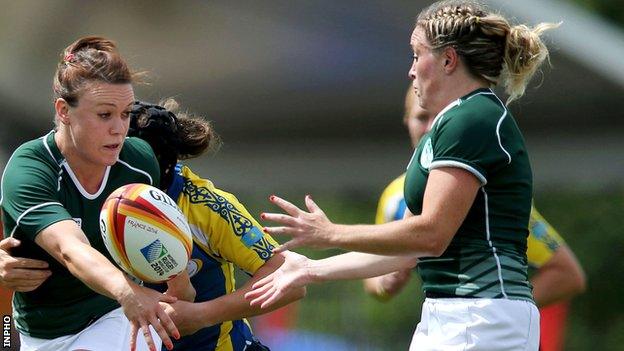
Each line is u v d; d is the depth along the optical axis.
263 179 37.16
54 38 34.06
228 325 17.91
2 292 21.02
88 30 33.97
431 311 15.46
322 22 32.88
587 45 30.98
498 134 14.90
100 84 15.02
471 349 14.98
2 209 15.80
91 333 16.41
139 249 14.88
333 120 35.47
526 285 15.30
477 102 15.05
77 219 15.78
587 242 44.09
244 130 36.25
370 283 21.02
